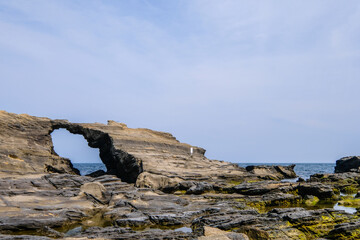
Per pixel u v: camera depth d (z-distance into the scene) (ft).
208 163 144.87
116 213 65.26
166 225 58.54
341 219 49.47
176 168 125.18
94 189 79.61
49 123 136.36
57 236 48.44
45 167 115.44
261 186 97.35
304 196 89.81
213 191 101.60
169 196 81.61
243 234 40.68
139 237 43.29
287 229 46.01
